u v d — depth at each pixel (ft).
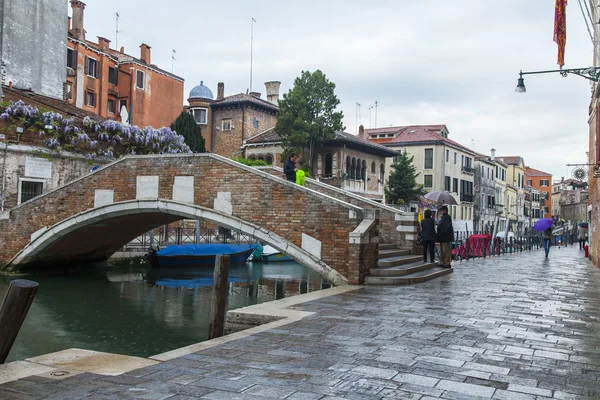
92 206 55.52
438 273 45.14
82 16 122.83
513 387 14.74
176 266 80.94
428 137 169.68
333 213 42.45
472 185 192.95
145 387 14.37
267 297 57.21
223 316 25.82
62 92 109.09
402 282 38.93
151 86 138.51
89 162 79.00
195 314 46.44
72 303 51.06
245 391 14.05
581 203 285.02
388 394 13.94
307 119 113.60
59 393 13.87
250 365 16.65
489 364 17.11
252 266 91.25
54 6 106.83
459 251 68.85
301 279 74.18
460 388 14.56
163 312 47.16
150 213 57.06
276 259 98.68
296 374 15.65
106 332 39.40
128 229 66.80
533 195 304.09
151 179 51.44
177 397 13.55
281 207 44.65
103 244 70.59
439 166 165.27
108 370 16.01
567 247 153.89
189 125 115.65
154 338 37.68
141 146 86.48
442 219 49.96
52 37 106.32
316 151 122.01
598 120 58.75
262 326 22.90
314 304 28.99
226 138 139.74
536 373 16.19
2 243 62.34
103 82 126.93
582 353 18.78
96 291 58.03
